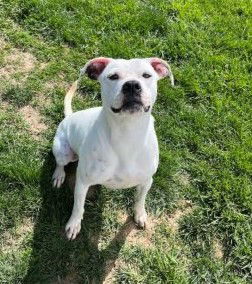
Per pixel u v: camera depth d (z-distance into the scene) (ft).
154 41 3.67
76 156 2.85
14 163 2.94
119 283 2.63
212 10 3.98
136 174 2.45
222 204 2.93
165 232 2.83
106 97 2.24
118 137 2.28
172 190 2.98
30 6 3.72
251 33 3.85
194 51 3.66
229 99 3.42
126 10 3.82
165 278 2.65
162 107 3.34
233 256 2.76
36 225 2.77
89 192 2.94
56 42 3.59
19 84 3.35
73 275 2.63
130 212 2.89
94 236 2.77
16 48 3.55
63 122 2.84
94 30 3.67
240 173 3.06
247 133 3.27
